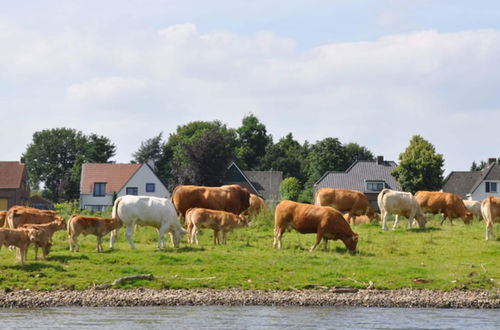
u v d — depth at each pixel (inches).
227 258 1099.9
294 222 1192.2
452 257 1167.6
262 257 1114.7
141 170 3484.3
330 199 1501.0
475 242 1282.0
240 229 1381.6
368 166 3467.0
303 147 5452.8
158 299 939.3
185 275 1018.1
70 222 1116.5
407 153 3144.7
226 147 3649.1
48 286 960.9
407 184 3147.1
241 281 1007.0
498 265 1117.7
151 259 1077.1
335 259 1121.4
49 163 5364.2
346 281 1015.6
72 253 1095.6
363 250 1203.2
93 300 928.9
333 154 4569.4
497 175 3617.1
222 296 957.2
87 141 5472.4
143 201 1154.7
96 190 3518.7
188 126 5305.1
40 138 5418.3
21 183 3442.4
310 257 1127.6
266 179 3917.3
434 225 1504.7
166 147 5177.2
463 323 872.3
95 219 1123.3
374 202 3366.1
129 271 1018.1
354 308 940.6
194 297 949.2
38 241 1032.2
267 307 936.3
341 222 1178.0
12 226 1157.7
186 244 1215.6
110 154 5374.0
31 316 869.2
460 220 1652.3
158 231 1280.8
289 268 1058.1
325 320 876.0
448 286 1013.8
